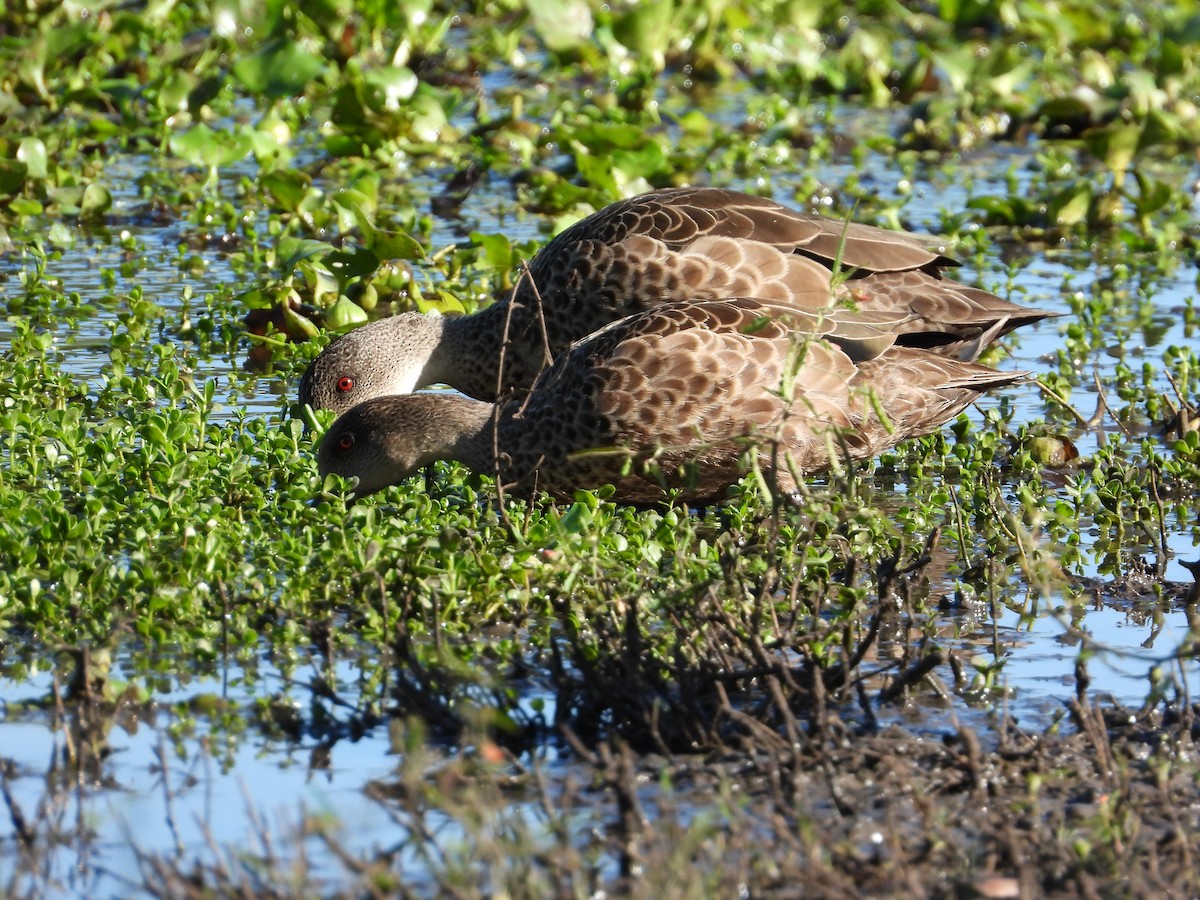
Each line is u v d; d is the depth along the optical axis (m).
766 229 13.41
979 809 7.82
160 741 8.52
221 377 14.53
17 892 7.23
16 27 24.78
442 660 8.84
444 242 18.20
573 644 8.94
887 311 13.28
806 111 24.84
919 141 23.50
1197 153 23.58
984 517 11.69
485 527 10.95
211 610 9.84
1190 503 12.30
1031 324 16.19
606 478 11.65
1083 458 13.20
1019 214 19.91
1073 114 24.30
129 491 11.38
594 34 26.45
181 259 17.41
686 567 9.97
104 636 9.48
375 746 8.51
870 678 9.32
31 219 18.86
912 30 29.22
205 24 25.89
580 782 8.07
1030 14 27.67
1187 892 7.17
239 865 7.37
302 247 16.62
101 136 21.33
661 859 7.05
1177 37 26.48
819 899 6.95
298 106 23.31
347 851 7.49
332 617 9.88
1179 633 10.06
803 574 10.07
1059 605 10.38
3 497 10.90
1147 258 19.11
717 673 8.46
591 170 19.41
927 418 12.14
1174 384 13.73
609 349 11.52
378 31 25.12
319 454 11.99
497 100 24.34
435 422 11.88
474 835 6.95
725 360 11.39
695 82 26.47
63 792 8.04
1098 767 8.22
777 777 7.81
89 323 15.62
